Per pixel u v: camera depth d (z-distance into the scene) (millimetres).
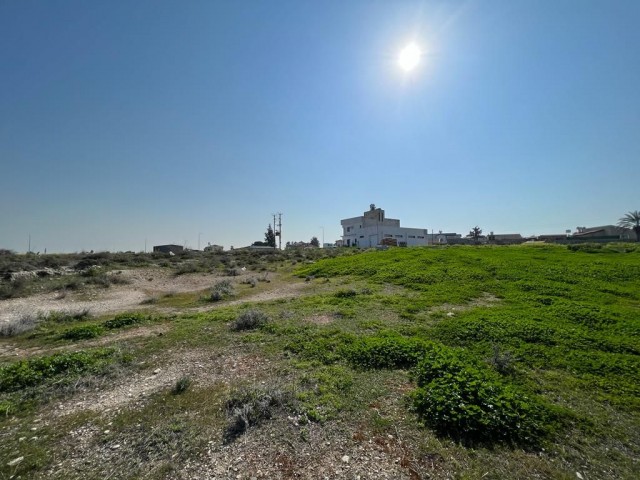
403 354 7430
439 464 4242
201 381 6586
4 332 10812
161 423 5113
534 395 6090
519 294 14797
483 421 4766
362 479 3963
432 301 13781
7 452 4496
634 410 5801
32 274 23500
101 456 4414
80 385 6500
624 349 8414
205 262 36188
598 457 4543
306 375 6641
